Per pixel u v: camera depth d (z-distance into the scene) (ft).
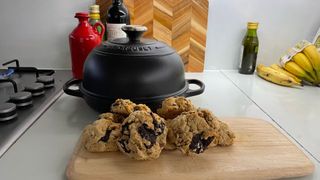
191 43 2.60
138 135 1.06
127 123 1.10
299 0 2.64
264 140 1.31
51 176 1.06
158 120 1.12
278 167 1.10
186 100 1.33
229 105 1.88
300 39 2.77
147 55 1.41
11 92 1.87
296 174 1.11
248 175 1.08
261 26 2.69
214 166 1.10
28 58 2.57
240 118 1.57
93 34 2.11
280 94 2.16
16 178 1.03
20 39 2.52
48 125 1.48
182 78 1.57
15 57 2.56
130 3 2.43
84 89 1.53
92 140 1.15
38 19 2.47
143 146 1.06
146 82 1.39
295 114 1.77
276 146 1.26
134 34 1.49
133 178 1.02
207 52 2.72
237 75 2.66
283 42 2.77
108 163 1.09
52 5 2.43
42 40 2.53
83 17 2.08
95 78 1.44
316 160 1.24
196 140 1.11
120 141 1.10
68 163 1.11
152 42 1.55
